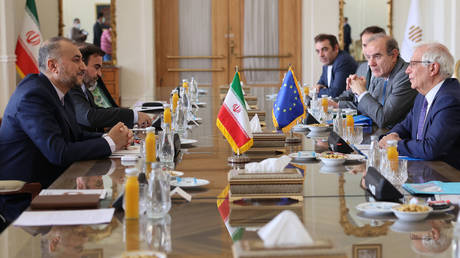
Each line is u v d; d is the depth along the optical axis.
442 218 1.58
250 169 1.91
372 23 8.56
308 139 3.05
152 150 2.41
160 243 1.41
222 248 1.37
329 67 6.04
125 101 8.80
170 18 8.91
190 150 2.73
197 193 1.90
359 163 2.38
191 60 9.00
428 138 2.54
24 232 1.51
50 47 2.81
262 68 9.02
